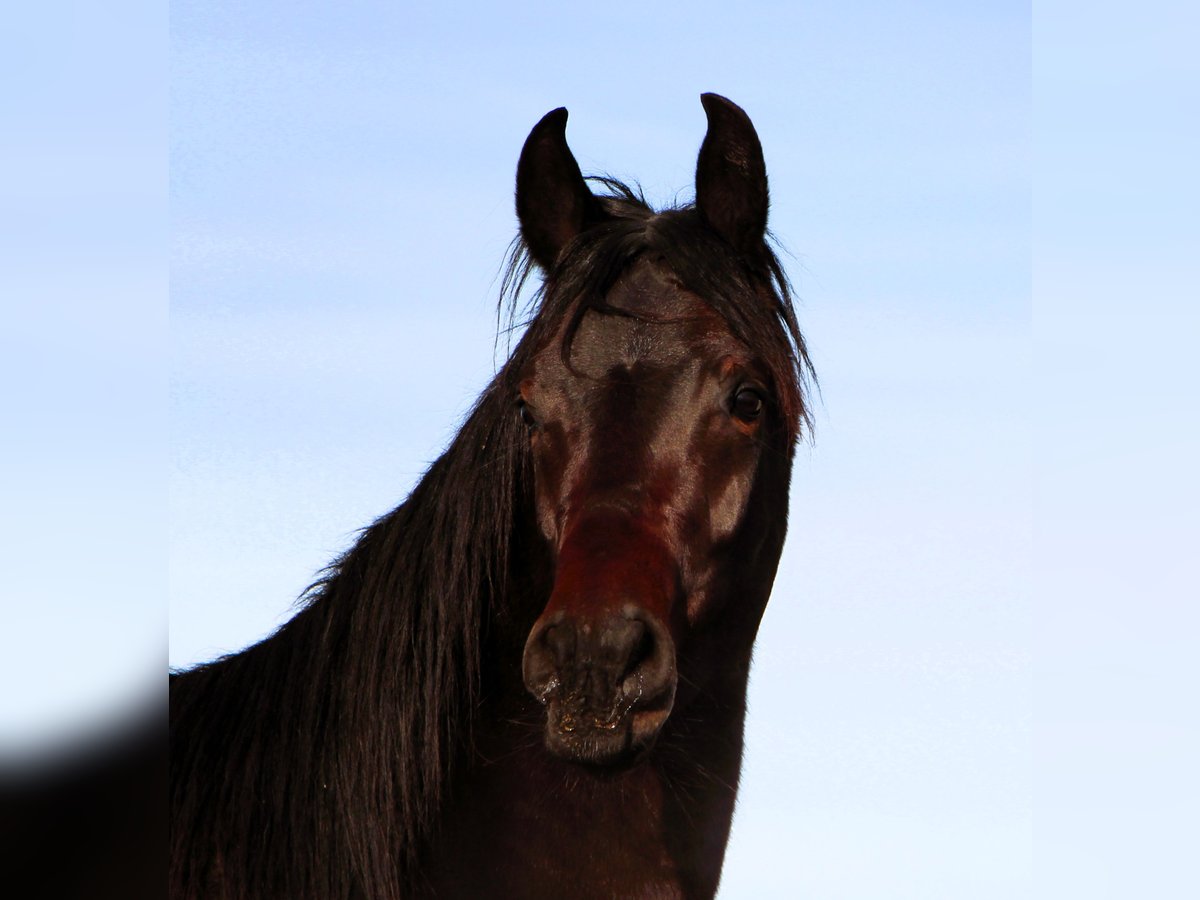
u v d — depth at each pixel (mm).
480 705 5168
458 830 5133
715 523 4906
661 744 5242
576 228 5766
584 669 4215
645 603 4352
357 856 4926
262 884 5020
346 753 5008
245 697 5379
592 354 5000
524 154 5699
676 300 5145
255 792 5117
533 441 5062
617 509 4652
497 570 5168
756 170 5496
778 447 5418
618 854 5121
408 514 5336
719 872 5465
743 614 5387
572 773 5098
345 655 5180
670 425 4863
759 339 5164
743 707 5578
